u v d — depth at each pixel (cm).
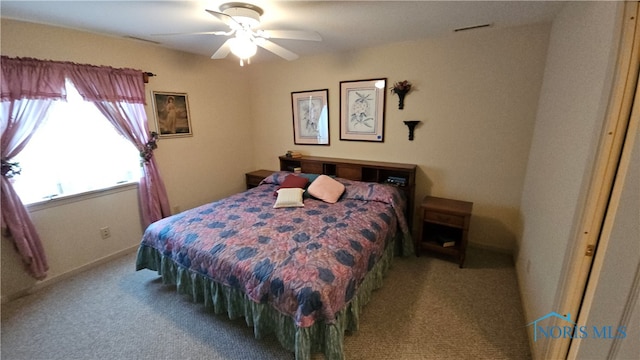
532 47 230
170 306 209
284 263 164
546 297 149
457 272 249
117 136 276
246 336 180
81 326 190
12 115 207
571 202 128
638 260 71
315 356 165
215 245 190
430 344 171
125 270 260
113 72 258
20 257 220
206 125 359
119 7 188
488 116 261
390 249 250
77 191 253
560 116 165
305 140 381
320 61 341
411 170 290
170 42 280
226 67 374
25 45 211
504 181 266
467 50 257
